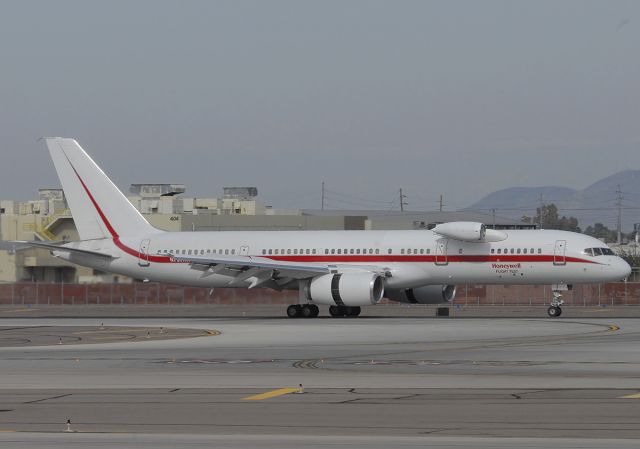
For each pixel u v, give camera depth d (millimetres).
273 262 162750
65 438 51906
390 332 124875
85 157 180750
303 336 120438
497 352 96875
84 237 181125
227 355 96562
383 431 53281
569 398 64062
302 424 55531
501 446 49031
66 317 177375
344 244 165500
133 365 87625
